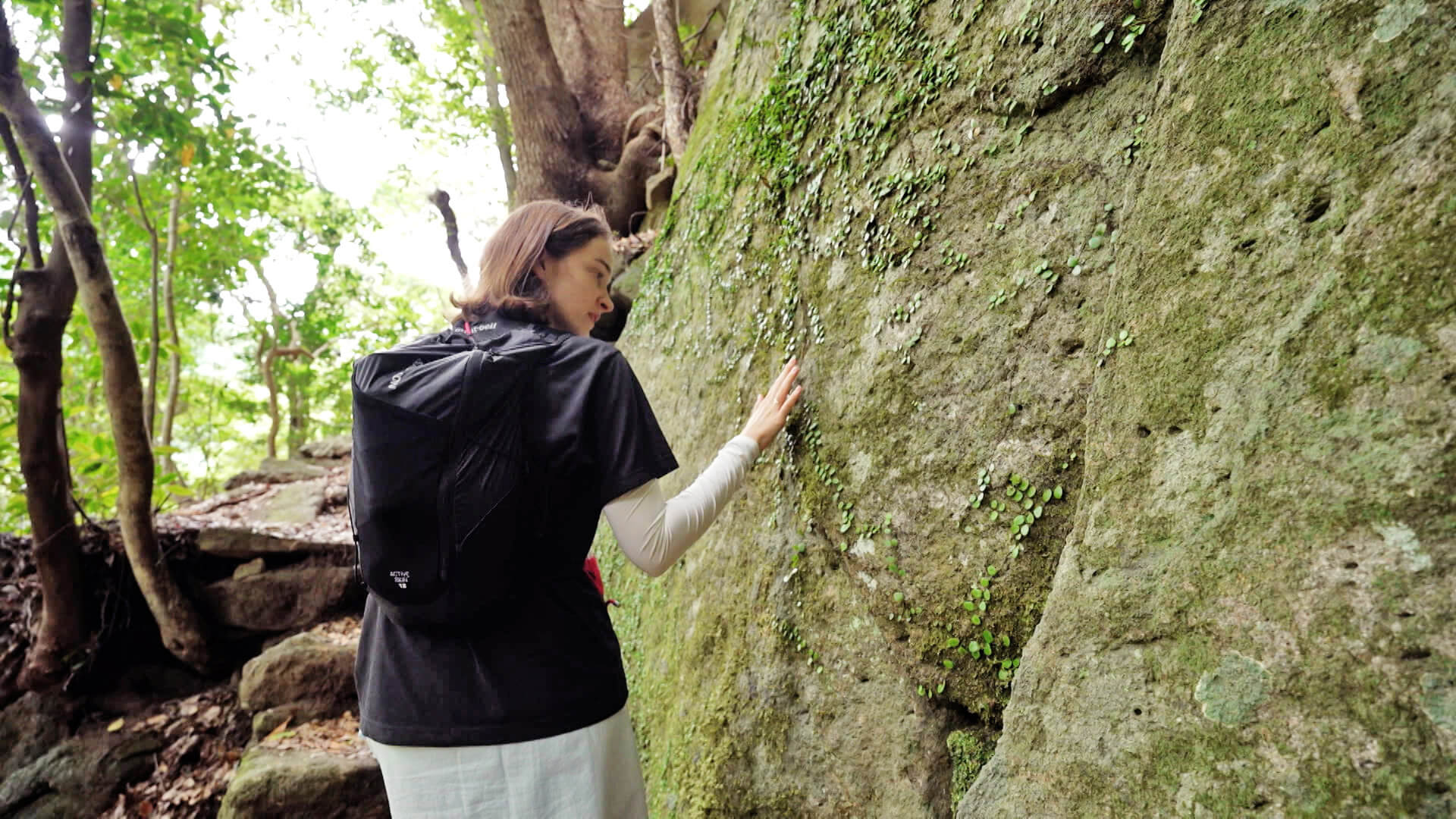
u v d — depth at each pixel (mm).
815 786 1736
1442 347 755
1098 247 1312
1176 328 1024
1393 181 821
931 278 1601
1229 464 927
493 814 1194
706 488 1463
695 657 2217
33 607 4379
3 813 3824
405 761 1225
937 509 1512
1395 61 839
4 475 4781
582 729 1229
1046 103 1452
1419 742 721
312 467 8195
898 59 1794
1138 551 1013
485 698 1187
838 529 1754
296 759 3469
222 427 12297
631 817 1338
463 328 1424
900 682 1617
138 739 4102
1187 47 1085
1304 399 863
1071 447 1304
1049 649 1101
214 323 11609
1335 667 789
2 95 3535
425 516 1136
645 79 7746
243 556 4738
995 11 1566
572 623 1257
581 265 1423
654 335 3332
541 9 6773
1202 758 884
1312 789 786
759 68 2738
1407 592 747
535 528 1206
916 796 1522
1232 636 883
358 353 12359
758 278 2270
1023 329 1405
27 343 3934
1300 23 945
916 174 1679
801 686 1823
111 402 4078
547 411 1217
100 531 4418
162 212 7312
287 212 10500
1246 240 958
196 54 4613
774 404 1728
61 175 3748
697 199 3029
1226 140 1006
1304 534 836
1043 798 1057
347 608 4734
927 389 1563
